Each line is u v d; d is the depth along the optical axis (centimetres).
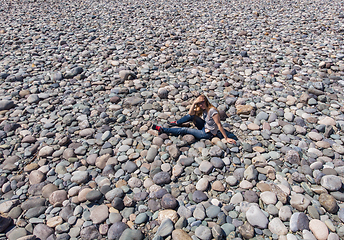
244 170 345
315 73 618
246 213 281
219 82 583
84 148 391
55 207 303
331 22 1028
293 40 846
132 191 323
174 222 278
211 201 303
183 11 1252
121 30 969
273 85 573
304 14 1170
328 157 369
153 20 1093
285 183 324
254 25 1001
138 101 512
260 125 442
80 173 343
